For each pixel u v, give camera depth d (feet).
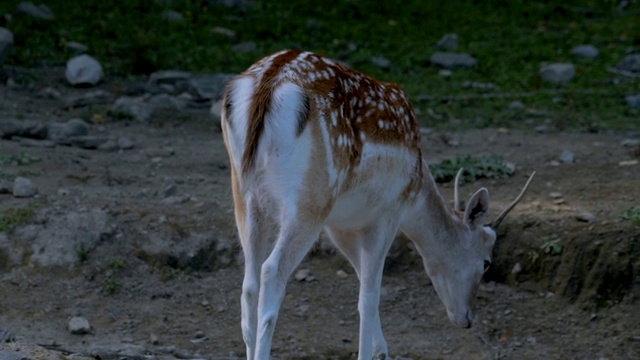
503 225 51.24
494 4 108.58
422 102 79.87
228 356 42.68
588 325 47.06
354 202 36.22
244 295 33.83
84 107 72.95
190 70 83.05
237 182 34.24
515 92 83.41
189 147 66.95
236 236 50.67
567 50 94.58
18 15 88.79
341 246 39.88
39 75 78.48
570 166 62.08
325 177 33.24
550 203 54.08
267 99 32.42
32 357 36.73
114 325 44.39
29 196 52.49
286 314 47.01
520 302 48.83
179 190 56.54
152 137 68.44
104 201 52.47
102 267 47.60
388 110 36.65
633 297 47.37
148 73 82.53
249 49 88.74
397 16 102.53
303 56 34.83
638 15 107.45
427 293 49.55
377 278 38.17
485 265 42.91
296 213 32.78
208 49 87.71
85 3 95.04
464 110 78.59
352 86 35.35
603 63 91.09
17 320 43.39
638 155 64.49
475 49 93.61
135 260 48.44
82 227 49.08
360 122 35.12
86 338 42.73
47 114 70.13
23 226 48.83
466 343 46.29
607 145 68.95
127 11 94.73
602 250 48.57
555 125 74.95
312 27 95.71
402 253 51.16
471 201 41.91
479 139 70.74
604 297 47.80
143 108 72.84
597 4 111.75
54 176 56.90
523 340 46.70
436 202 41.14
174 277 48.06
